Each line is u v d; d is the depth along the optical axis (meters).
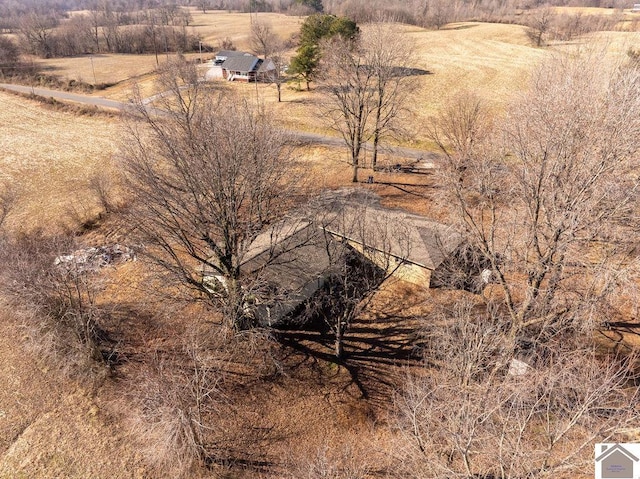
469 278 24.98
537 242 17.53
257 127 25.25
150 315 24.48
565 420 12.26
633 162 16.11
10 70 84.31
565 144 16.66
